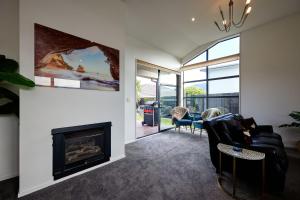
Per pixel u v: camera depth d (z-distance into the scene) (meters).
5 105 2.12
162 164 2.76
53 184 2.12
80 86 2.44
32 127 1.97
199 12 3.58
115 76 2.99
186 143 4.07
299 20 3.57
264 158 1.79
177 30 4.41
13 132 2.31
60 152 2.21
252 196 1.85
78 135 2.49
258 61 4.16
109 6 2.90
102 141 2.80
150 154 3.27
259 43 4.14
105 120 2.82
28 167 1.93
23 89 1.89
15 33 2.27
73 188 2.03
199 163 2.80
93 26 2.63
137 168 2.61
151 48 4.95
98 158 2.68
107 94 2.86
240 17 3.76
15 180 2.22
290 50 3.68
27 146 1.93
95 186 2.07
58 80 2.19
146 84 6.15
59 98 2.21
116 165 2.73
